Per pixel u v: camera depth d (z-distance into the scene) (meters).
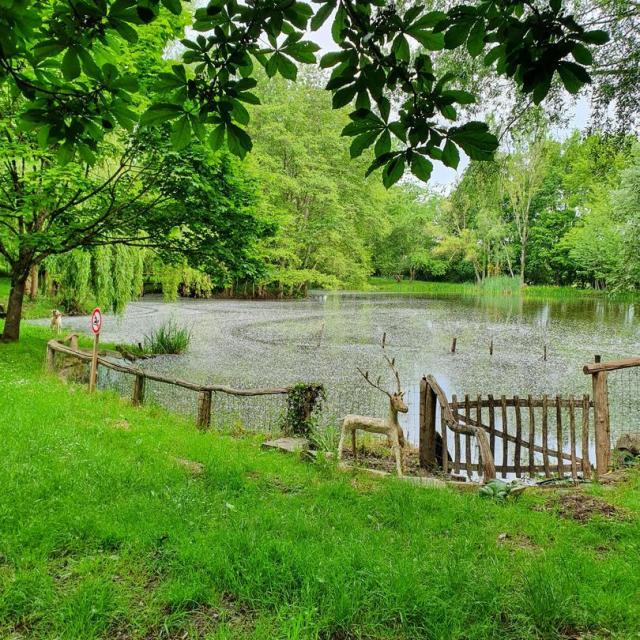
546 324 27.11
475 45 1.74
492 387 13.25
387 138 1.79
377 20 1.70
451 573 2.96
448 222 61.44
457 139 1.69
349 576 2.87
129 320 26.52
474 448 8.61
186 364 15.55
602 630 2.57
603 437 6.00
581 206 47.12
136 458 5.12
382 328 25.06
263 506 4.11
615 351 18.73
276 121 40.06
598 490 4.81
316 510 4.21
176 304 38.97
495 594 2.77
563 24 1.60
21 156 10.55
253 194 14.25
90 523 3.45
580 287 55.69
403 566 2.97
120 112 2.02
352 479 5.39
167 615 2.60
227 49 1.84
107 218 13.05
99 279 17.86
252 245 15.10
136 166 12.97
